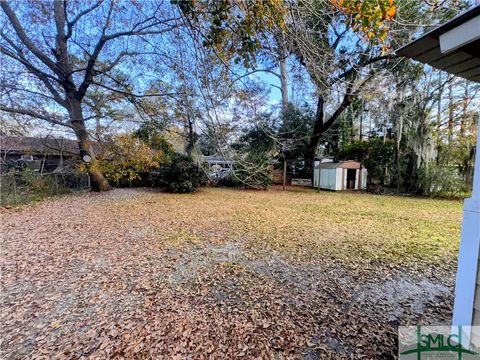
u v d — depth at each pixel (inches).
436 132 339.0
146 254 136.3
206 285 104.0
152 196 344.5
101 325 79.0
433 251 141.8
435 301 92.4
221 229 185.0
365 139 532.7
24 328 77.9
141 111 238.5
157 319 81.8
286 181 521.3
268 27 87.7
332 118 438.6
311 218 222.2
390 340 71.8
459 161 331.3
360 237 167.6
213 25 79.3
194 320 81.3
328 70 128.6
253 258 131.6
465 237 58.1
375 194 386.6
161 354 66.9
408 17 144.9
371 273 115.0
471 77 73.8
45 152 339.3
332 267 121.3
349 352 67.5
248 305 89.9
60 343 71.4
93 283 105.6
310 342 71.3
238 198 339.3
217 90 106.7
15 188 278.2
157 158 346.0
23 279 109.0
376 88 225.1
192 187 381.7
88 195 338.6
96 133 319.0
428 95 328.8
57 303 91.4
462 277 59.1
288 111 458.9
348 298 94.4
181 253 137.9
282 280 108.4
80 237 164.6
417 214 240.8
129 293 98.0
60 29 231.6
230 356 66.3
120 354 66.9
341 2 89.4
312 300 93.2
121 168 349.7
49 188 321.1
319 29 126.2
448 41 49.3
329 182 434.3
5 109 239.0
